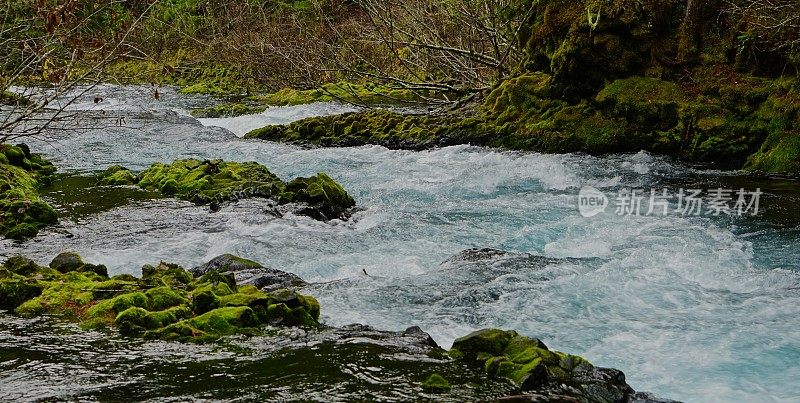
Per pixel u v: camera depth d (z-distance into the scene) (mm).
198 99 26547
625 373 5602
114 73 12867
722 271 7844
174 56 31188
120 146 16203
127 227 9703
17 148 12891
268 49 26422
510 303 6859
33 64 10602
